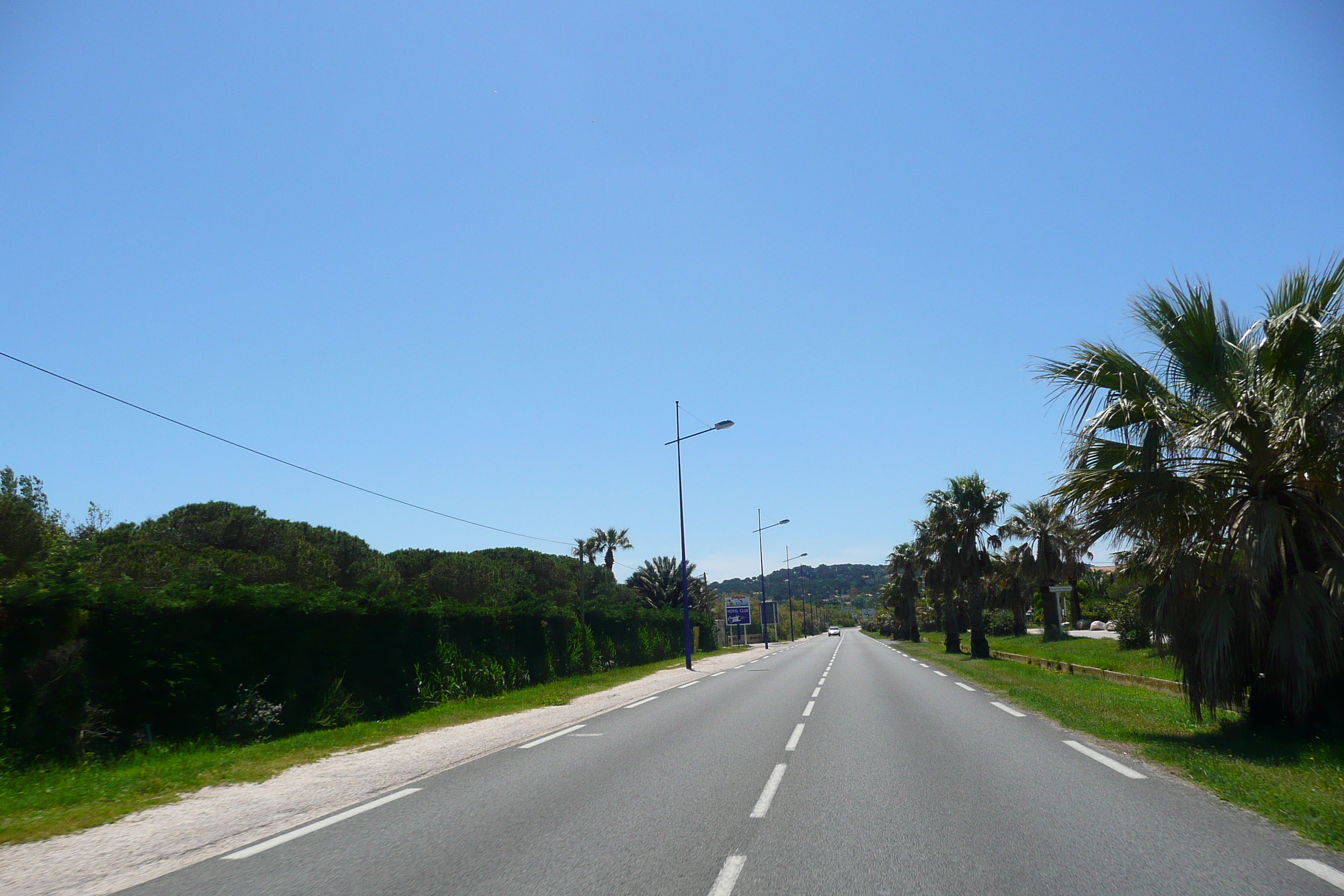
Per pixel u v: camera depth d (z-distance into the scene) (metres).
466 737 14.63
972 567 41.34
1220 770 8.73
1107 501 12.02
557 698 22.72
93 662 12.86
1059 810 7.37
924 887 5.36
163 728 13.86
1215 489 11.48
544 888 5.54
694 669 36.28
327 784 10.05
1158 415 11.38
